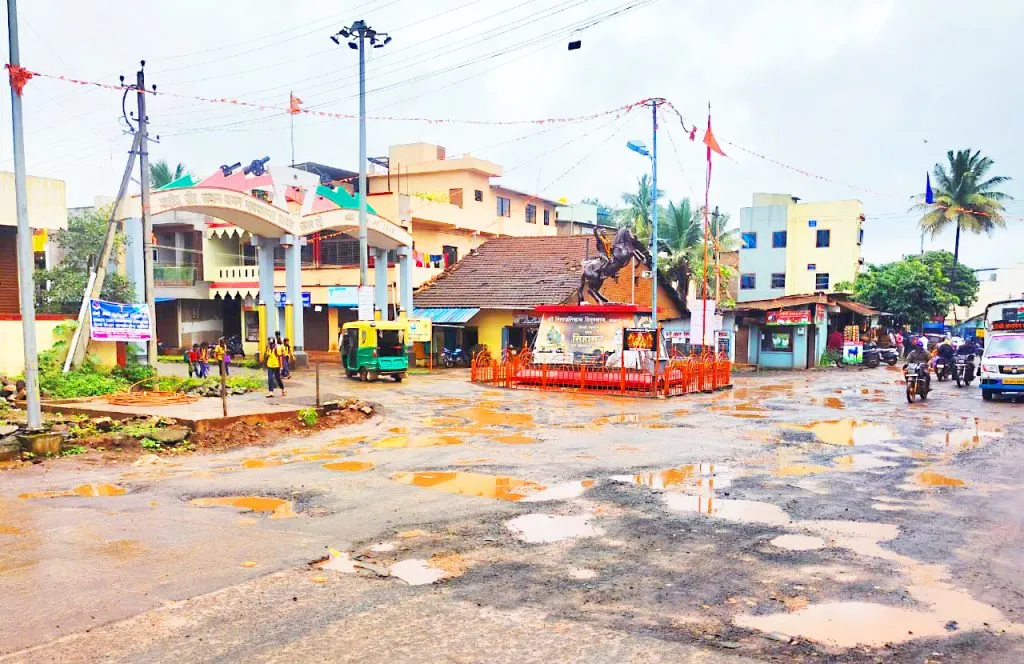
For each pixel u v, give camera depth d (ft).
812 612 16.53
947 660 14.21
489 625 15.90
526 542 21.99
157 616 16.43
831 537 22.27
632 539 22.25
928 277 143.64
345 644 15.01
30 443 35.55
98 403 49.52
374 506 26.50
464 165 131.95
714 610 16.67
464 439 42.16
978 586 18.11
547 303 101.76
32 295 36.78
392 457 36.65
